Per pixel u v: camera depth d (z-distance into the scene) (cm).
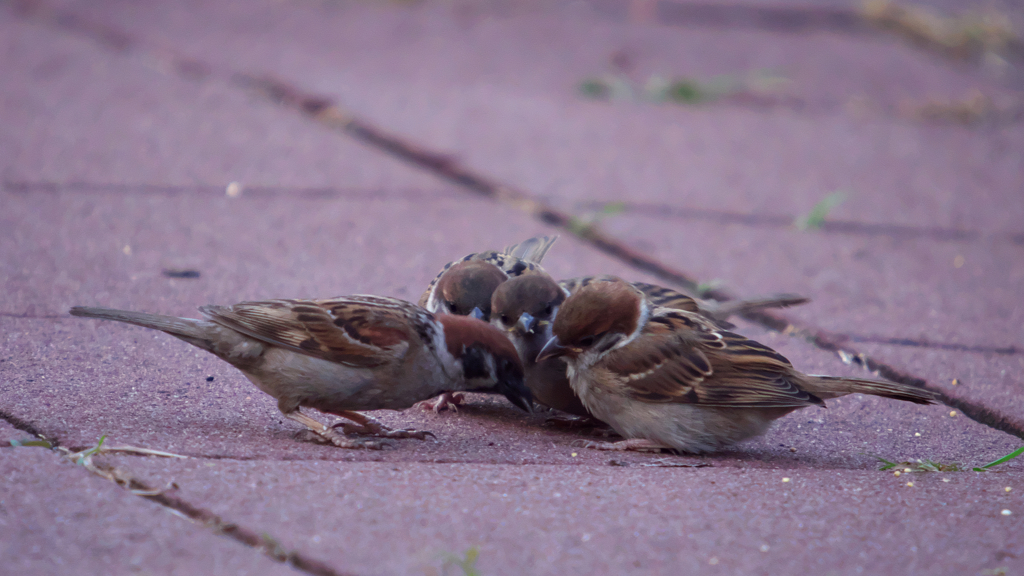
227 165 1530
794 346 1069
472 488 650
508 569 544
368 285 1142
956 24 2650
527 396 799
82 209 1303
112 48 2108
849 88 2197
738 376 797
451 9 2609
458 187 1545
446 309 930
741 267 1289
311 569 534
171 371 879
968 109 2102
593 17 2594
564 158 1684
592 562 556
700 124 1930
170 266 1143
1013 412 896
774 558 571
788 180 1652
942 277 1288
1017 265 1345
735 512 632
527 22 2528
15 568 513
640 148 1766
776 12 2672
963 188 1662
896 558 577
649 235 1386
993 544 597
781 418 891
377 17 2500
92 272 1100
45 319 962
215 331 775
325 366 758
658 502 643
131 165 1492
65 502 581
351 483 643
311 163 1574
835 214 1509
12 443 662
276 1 2583
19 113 1683
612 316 817
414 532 577
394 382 773
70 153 1517
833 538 599
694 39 2455
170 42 2164
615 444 827
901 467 755
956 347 1063
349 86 1956
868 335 1088
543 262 1268
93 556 530
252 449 704
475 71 2147
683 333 821
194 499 598
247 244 1241
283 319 764
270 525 572
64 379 828
